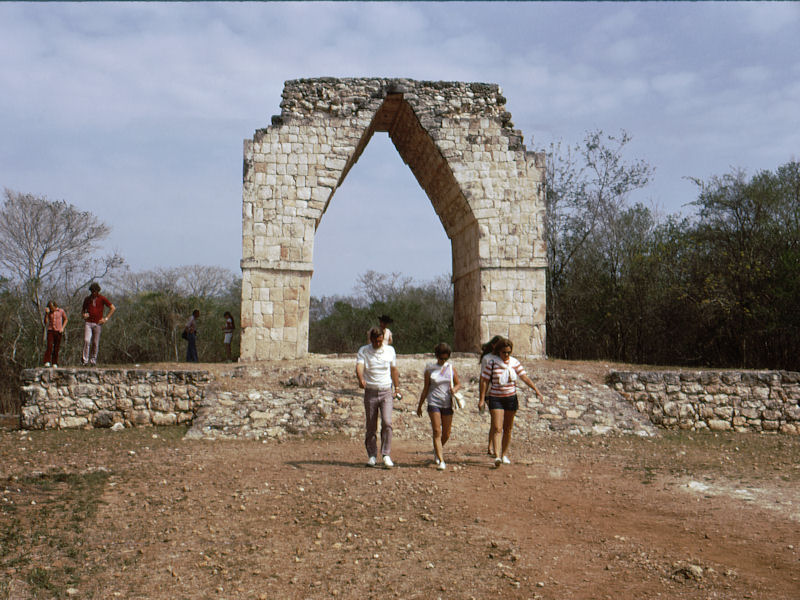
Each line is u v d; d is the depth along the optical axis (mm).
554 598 4523
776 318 22422
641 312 28016
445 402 8688
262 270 18469
